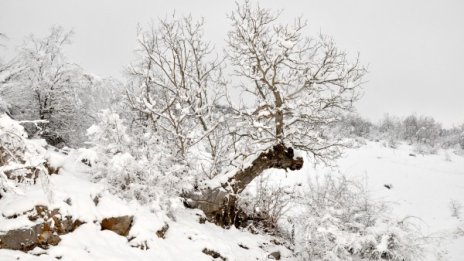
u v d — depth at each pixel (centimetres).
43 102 1395
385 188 2070
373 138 3588
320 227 813
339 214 908
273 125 1095
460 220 1706
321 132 1109
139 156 738
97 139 698
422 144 3422
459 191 2070
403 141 3650
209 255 682
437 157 2917
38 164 468
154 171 708
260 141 984
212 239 729
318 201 957
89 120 1519
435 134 3828
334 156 1080
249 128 1070
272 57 995
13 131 452
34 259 443
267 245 923
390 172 2308
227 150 1138
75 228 533
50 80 1419
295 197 1059
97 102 1545
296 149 1019
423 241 918
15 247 450
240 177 976
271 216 1098
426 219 1745
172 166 800
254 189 1352
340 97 1042
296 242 1007
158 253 591
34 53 1395
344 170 2220
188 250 655
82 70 1512
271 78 1049
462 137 3700
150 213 668
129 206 645
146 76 1062
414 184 2153
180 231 707
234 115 1039
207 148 1180
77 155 709
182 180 792
